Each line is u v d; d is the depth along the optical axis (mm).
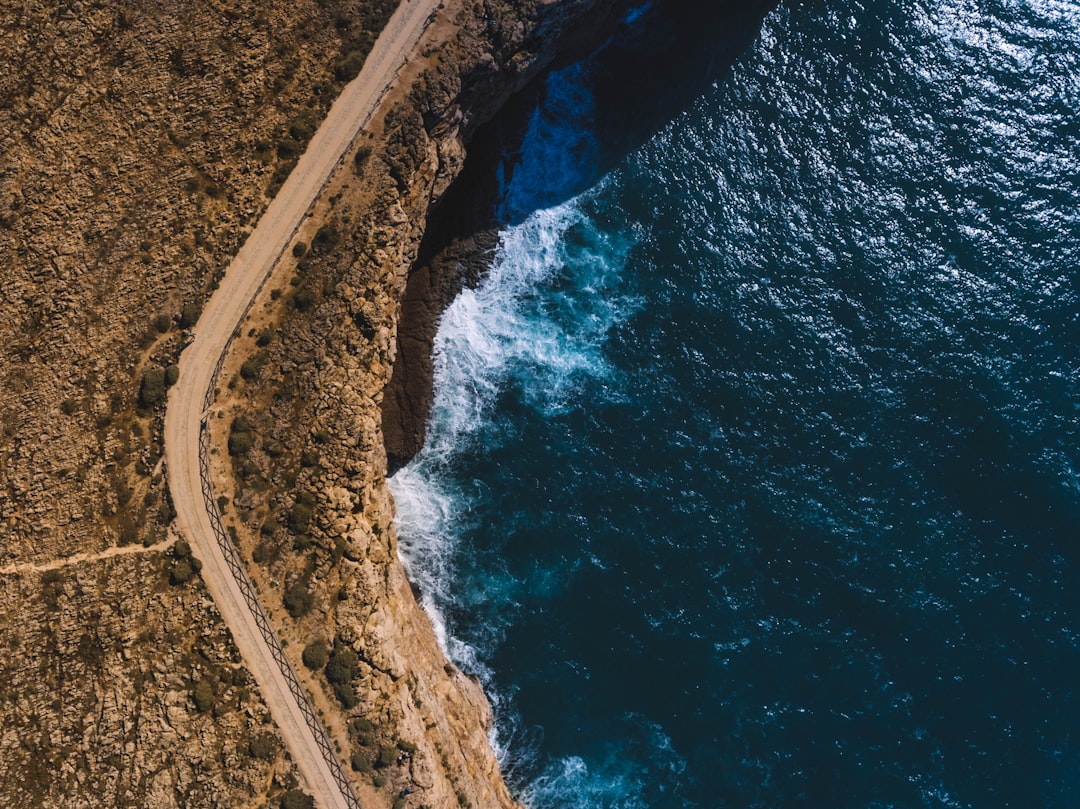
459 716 74312
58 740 66250
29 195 72250
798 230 89688
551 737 79125
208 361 72062
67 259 72188
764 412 85750
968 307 88312
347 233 73812
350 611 69312
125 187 73000
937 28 93062
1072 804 77750
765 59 91688
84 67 73500
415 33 75375
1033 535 83438
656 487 83938
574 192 88688
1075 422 85938
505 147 87000
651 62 90188
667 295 88000
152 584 68812
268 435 71375
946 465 85000
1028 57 93188
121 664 67438
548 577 82000
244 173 73625
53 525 69812
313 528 70250
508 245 87062
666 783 78500
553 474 84062
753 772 78438
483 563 82062
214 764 65938
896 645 80875
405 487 82625
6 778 65438
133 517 70062
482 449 84188
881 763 78438
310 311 72875
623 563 82312
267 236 73375
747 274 88562
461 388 84875
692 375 86438
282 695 67875
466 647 80562
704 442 85000
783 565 82500
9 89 72812
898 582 82188
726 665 80188
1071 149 91625
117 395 71438
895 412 86000
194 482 70438
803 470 84562
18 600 68562
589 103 89250
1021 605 81875
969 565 82750
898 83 92250
